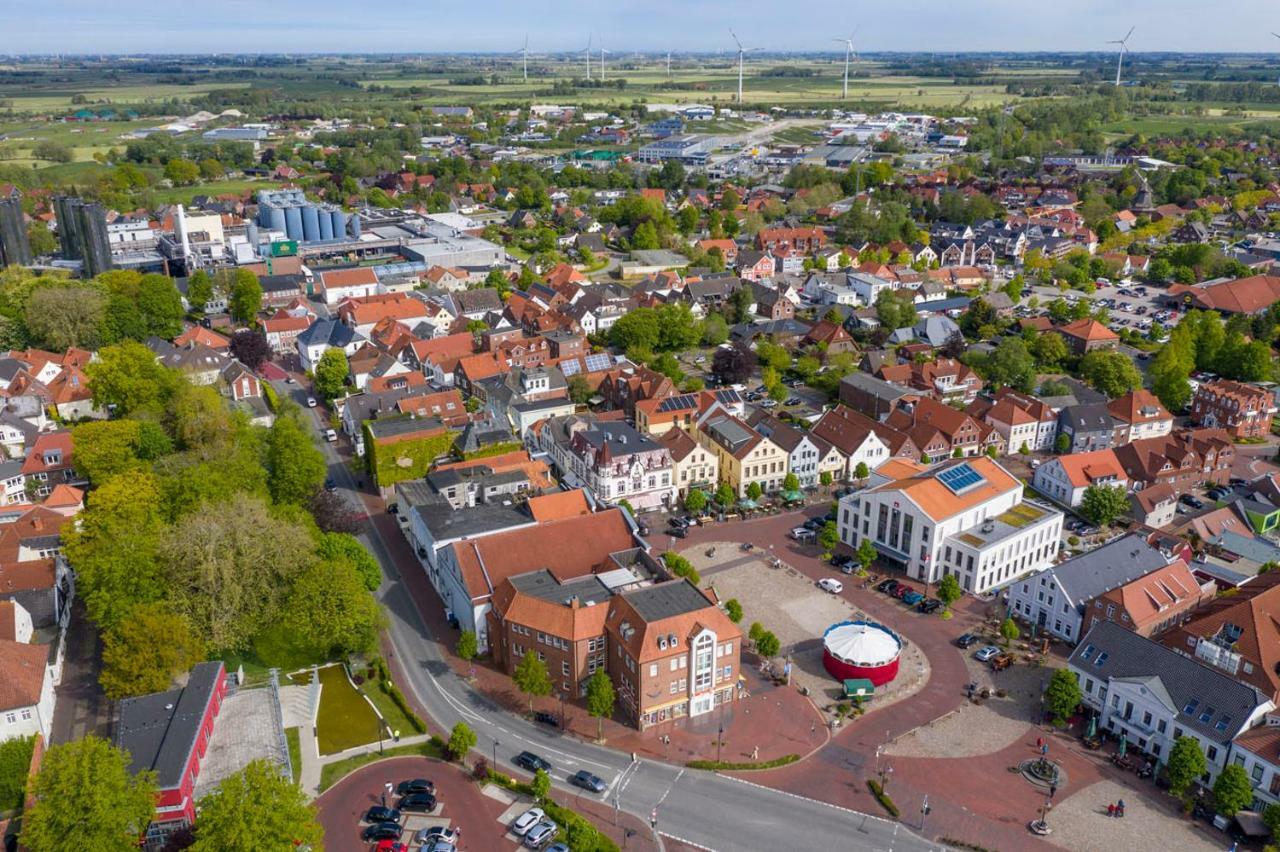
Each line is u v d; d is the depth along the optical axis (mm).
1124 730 113375
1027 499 173625
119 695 113438
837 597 145000
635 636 113812
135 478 151500
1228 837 98625
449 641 133000
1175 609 132125
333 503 157625
